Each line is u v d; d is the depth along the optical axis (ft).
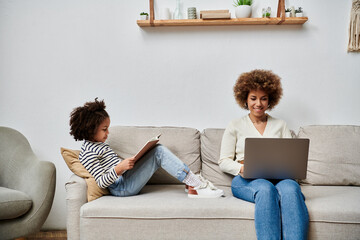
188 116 7.68
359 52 7.45
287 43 7.48
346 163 6.49
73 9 7.58
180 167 5.68
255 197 5.09
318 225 4.91
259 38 7.48
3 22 7.59
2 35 7.61
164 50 7.59
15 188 6.28
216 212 5.00
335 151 6.56
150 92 7.68
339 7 7.38
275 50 7.50
